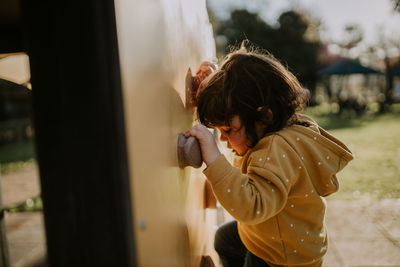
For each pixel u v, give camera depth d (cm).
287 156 96
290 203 102
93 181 46
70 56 45
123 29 48
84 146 46
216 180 91
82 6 44
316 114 1767
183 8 110
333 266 232
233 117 99
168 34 82
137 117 52
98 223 47
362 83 2928
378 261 236
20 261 238
